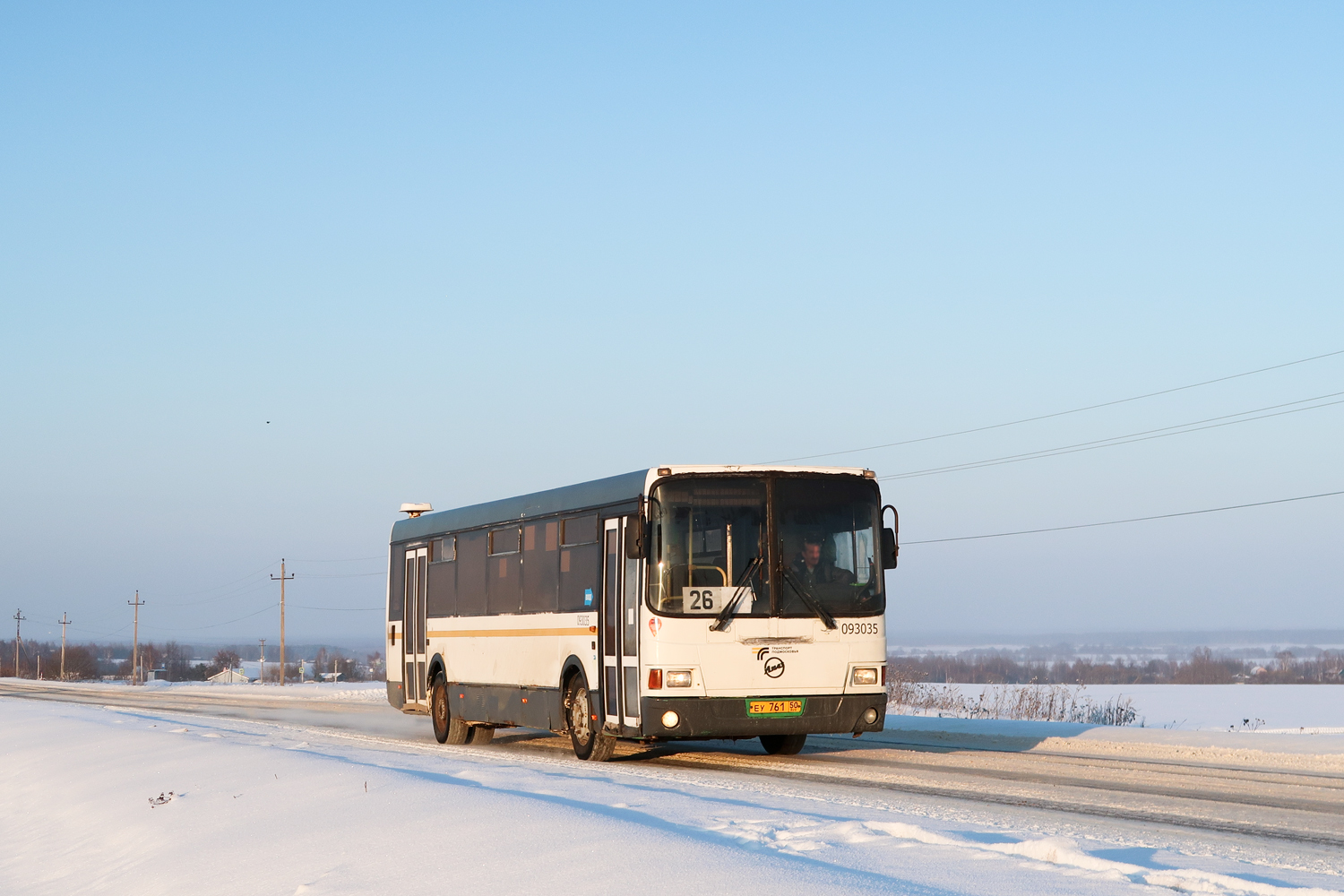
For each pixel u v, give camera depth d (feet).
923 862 28.60
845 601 56.54
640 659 55.01
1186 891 26.81
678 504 55.57
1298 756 60.75
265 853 35.32
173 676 584.81
